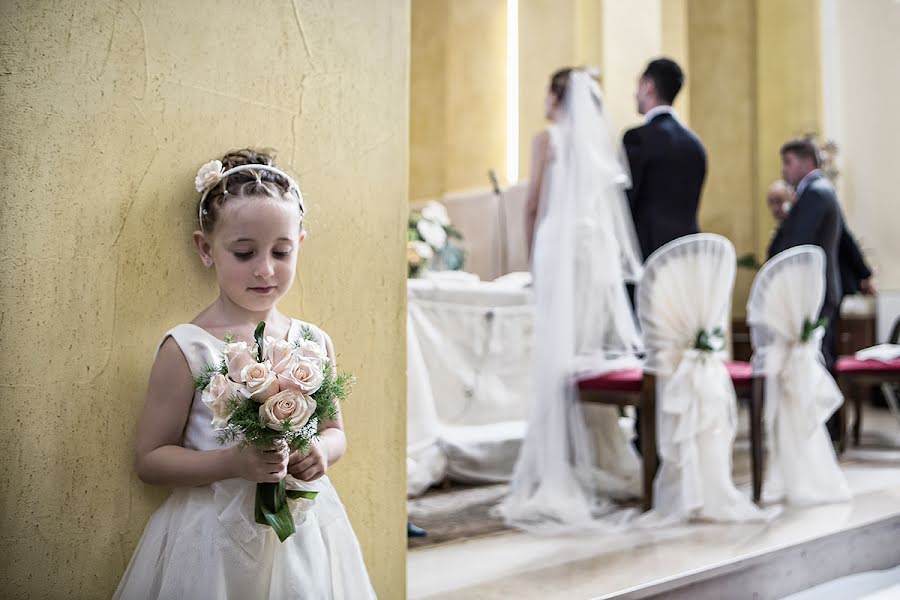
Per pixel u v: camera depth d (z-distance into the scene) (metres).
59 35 1.32
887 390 5.46
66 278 1.33
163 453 1.24
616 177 3.31
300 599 1.24
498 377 3.91
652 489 3.14
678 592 2.35
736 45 7.16
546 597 2.15
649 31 5.39
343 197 1.63
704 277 3.09
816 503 3.31
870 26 6.74
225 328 1.35
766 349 3.35
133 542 1.38
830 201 4.38
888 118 6.68
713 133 7.21
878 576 2.90
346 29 1.63
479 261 5.91
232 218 1.26
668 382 3.08
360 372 1.65
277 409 1.12
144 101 1.39
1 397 1.27
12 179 1.28
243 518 1.23
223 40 1.48
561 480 3.10
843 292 5.18
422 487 3.46
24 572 1.29
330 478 1.61
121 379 1.38
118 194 1.37
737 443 4.92
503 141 6.05
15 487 1.29
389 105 1.69
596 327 3.26
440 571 2.41
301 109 1.57
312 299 1.59
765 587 2.60
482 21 6.23
